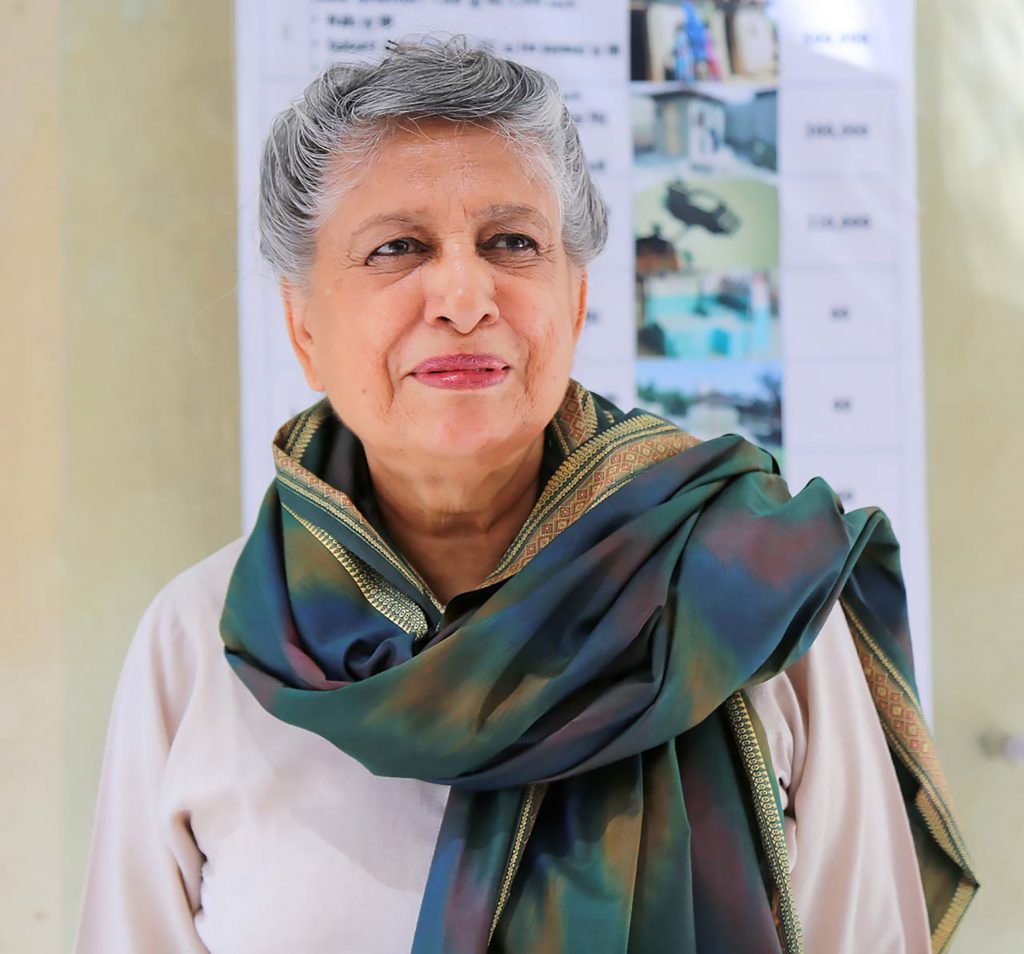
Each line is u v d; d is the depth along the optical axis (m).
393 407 0.82
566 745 0.79
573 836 0.80
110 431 1.45
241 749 0.88
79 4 1.44
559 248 0.85
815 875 0.87
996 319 1.51
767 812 0.82
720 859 0.81
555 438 0.93
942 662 1.50
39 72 1.44
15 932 1.44
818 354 1.46
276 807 0.86
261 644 0.88
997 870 1.50
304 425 0.99
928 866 0.98
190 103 1.45
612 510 0.87
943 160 1.50
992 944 1.49
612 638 0.81
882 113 1.47
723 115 1.46
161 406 1.45
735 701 0.85
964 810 1.50
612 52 1.45
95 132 1.44
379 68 0.82
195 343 1.45
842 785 0.90
